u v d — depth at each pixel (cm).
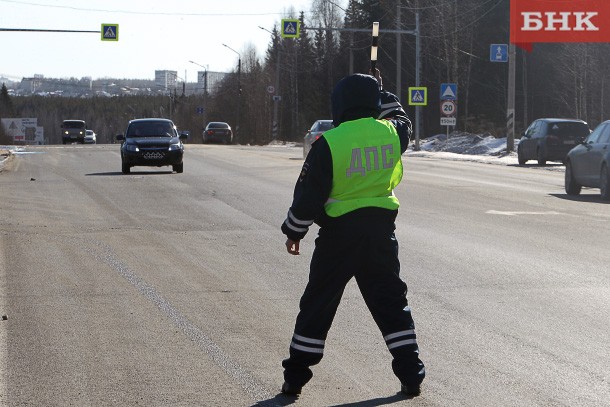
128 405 758
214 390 799
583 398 775
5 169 4066
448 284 1305
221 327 1044
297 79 14050
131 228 1959
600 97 8900
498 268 1441
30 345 960
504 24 10562
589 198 2753
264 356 915
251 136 14275
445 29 9375
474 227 1975
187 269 1438
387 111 810
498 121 10600
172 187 3041
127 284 1309
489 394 787
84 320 1077
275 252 1620
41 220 2088
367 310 1127
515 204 2505
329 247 760
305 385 816
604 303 1173
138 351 935
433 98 11275
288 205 2450
